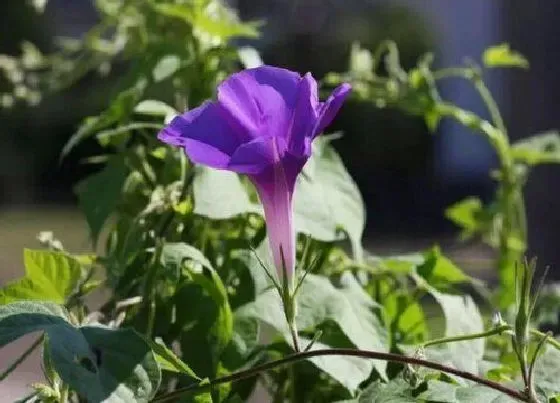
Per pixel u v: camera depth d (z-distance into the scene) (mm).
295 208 574
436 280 628
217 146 476
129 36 720
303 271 571
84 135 622
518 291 487
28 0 852
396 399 493
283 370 595
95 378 448
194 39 657
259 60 636
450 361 533
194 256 541
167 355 481
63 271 544
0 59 791
